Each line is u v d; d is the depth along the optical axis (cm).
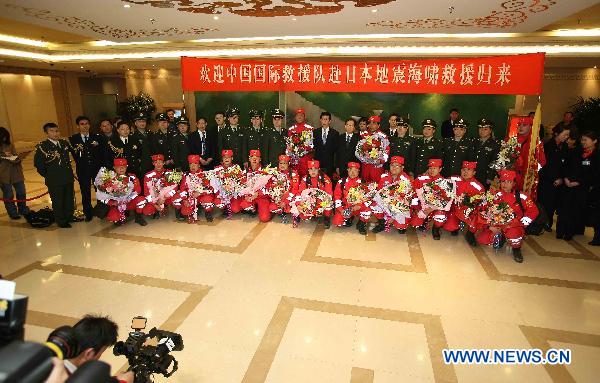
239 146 664
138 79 1426
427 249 490
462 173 508
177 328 322
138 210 566
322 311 349
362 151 587
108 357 287
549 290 392
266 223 579
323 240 514
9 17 614
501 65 511
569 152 530
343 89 579
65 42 1086
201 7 563
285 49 960
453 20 670
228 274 417
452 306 361
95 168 588
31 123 1508
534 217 448
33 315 339
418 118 1027
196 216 582
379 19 663
